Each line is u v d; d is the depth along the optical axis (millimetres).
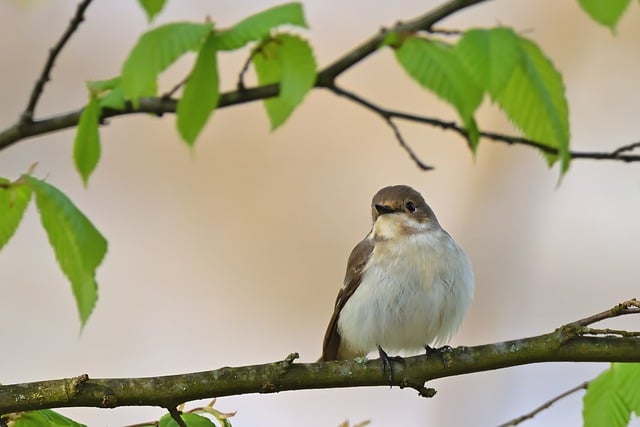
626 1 5445
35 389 7359
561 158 6469
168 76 18250
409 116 7633
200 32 6121
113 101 6781
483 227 17078
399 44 6285
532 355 8086
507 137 7656
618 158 8359
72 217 5895
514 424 8570
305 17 6094
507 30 6230
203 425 7293
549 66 6598
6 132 7078
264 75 7340
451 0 6566
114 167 17969
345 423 8742
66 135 17672
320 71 7117
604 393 7883
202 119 6363
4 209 6414
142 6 6230
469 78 6141
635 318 16547
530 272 16594
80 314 5855
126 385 7477
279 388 7875
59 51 7055
